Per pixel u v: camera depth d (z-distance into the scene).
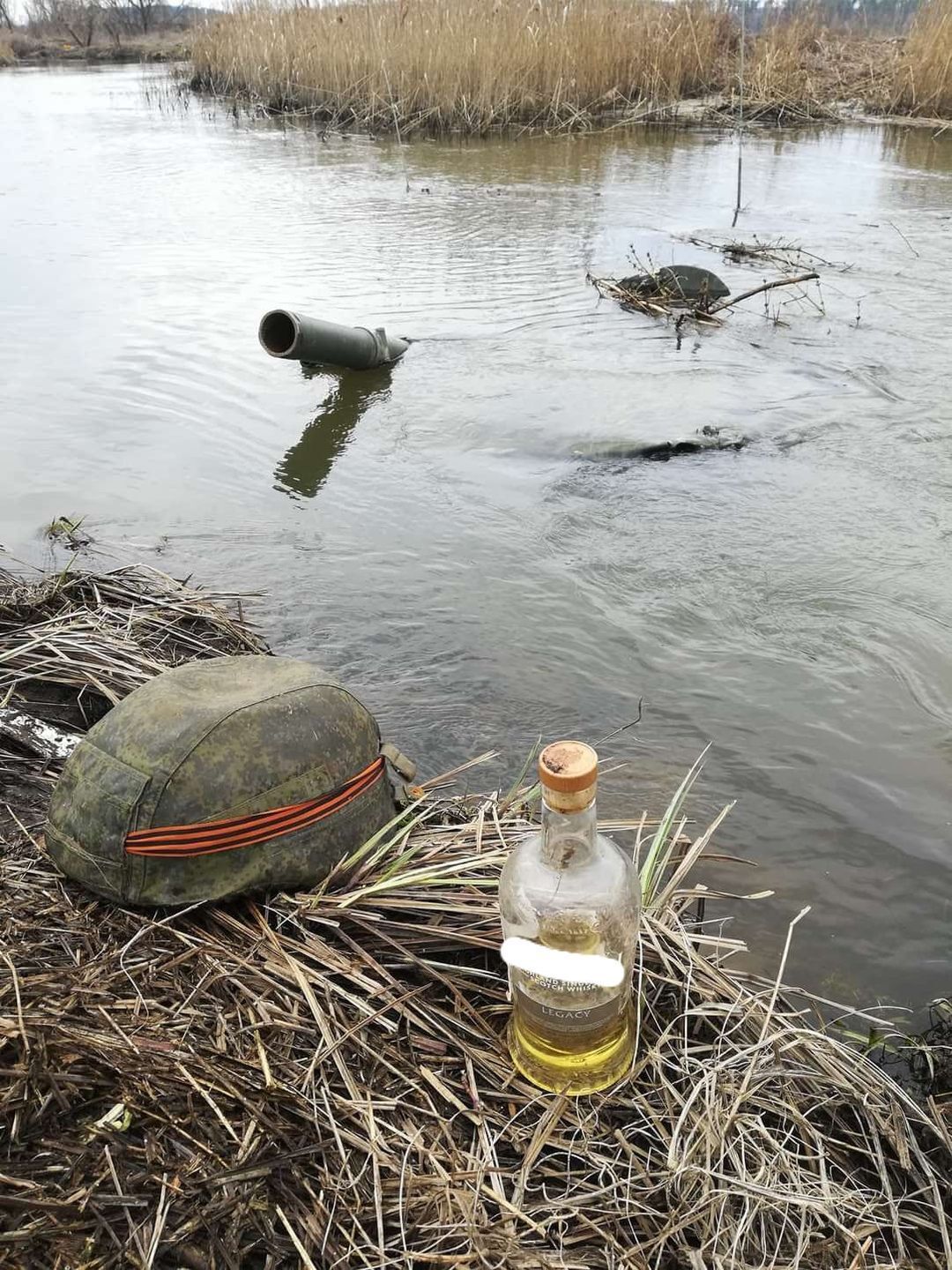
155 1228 0.56
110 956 0.73
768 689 1.25
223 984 0.72
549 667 1.30
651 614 1.40
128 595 1.38
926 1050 0.79
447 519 1.68
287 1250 0.57
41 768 0.99
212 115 6.40
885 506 1.67
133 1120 0.62
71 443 1.95
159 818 0.75
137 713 0.79
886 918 0.94
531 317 2.65
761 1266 0.59
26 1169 0.58
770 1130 0.68
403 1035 0.71
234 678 0.85
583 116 5.52
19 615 1.31
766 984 0.86
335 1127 0.62
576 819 0.63
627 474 1.79
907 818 1.05
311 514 1.71
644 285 2.79
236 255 3.19
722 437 1.92
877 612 1.38
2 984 0.69
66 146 5.35
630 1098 0.67
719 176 4.44
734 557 1.53
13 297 2.77
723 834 1.03
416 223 3.59
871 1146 0.69
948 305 2.70
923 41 5.71
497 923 0.79
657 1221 0.61
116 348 2.42
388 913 0.80
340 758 0.81
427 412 2.09
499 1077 0.68
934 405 2.06
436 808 0.96
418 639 1.36
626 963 0.66
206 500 1.75
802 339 2.46
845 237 3.40
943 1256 0.62
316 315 2.64
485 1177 0.62
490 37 5.53
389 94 5.57
